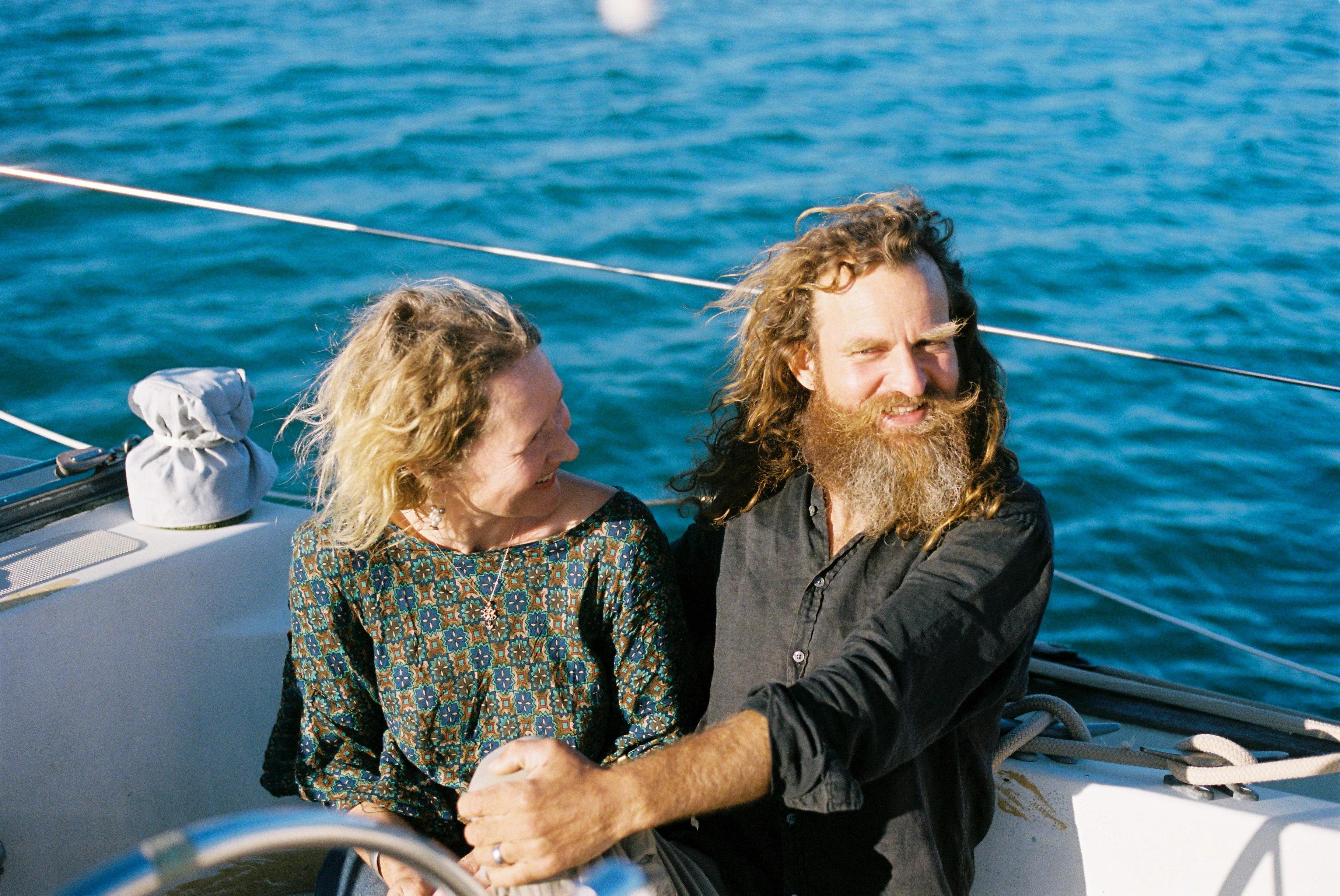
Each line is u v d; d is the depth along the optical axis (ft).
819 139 30.91
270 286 22.02
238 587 6.70
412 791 5.50
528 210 25.76
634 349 19.97
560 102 32.76
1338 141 32.94
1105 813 5.57
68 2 40.52
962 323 5.33
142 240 23.67
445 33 38.81
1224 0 48.16
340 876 5.52
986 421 5.35
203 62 34.99
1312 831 5.27
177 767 6.47
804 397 5.72
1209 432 19.19
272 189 26.55
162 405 6.53
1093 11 46.01
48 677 5.85
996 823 5.80
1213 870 5.41
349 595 5.46
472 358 4.91
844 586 5.23
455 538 5.41
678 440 17.67
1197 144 32.35
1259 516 17.24
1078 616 15.29
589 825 4.32
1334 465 18.43
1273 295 23.79
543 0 43.65
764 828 5.29
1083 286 23.89
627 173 27.96
